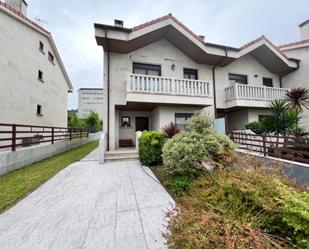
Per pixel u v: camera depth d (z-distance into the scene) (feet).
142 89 27.55
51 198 12.64
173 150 14.98
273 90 34.50
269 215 5.92
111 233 8.57
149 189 14.30
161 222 9.53
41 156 24.73
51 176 17.58
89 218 9.96
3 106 26.76
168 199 12.41
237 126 37.58
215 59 33.09
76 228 9.00
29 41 33.35
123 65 29.58
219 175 8.86
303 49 35.37
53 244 7.77
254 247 4.62
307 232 4.96
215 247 4.74
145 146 21.70
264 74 38.91
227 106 34.60
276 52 34.24
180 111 31.86
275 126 22.40
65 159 25.46
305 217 4.98
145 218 9.95
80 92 159.12
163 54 32.22
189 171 14.58
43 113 38.75
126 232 8.65
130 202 11.97
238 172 8.33
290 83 38.01
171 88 28.94
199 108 33.04
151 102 27.71
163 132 23.41
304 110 33.22
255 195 6.34
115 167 21.24
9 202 11.75
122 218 9.96
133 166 21.72
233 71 36.55
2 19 26.84
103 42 26.37
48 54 41.63
